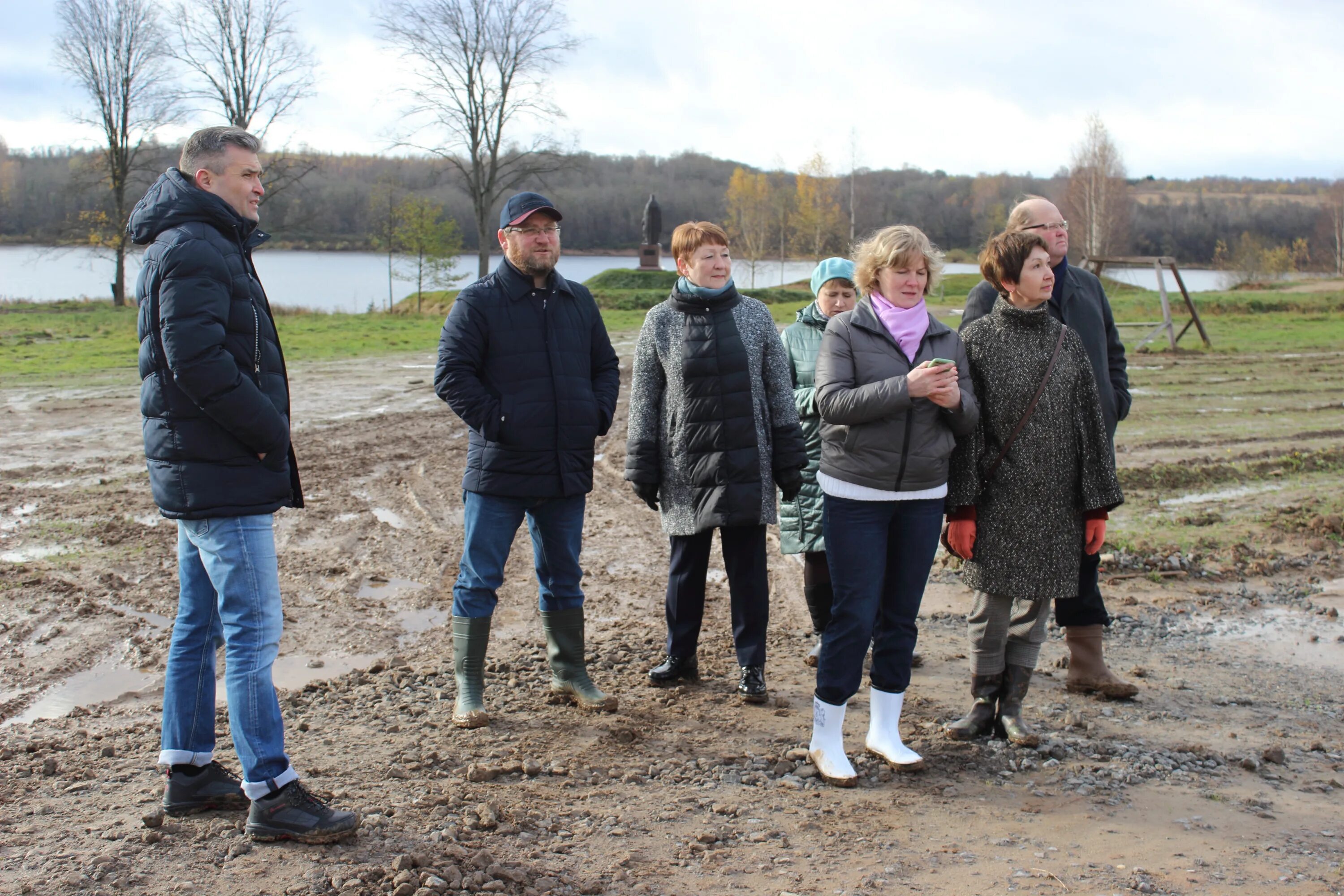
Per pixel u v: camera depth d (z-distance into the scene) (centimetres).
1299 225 9719
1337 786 371
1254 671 506
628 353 2027
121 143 4069
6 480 922
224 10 3656
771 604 623
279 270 7575
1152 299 3672
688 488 443
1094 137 5962
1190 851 315
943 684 477
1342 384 1661
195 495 293
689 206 10481
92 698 473
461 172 3872
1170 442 1152
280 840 299
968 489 382
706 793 354
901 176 11794
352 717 425
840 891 286
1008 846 317
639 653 520
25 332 2450
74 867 281
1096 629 459
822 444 397
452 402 401
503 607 609
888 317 368
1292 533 762
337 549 732
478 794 343
